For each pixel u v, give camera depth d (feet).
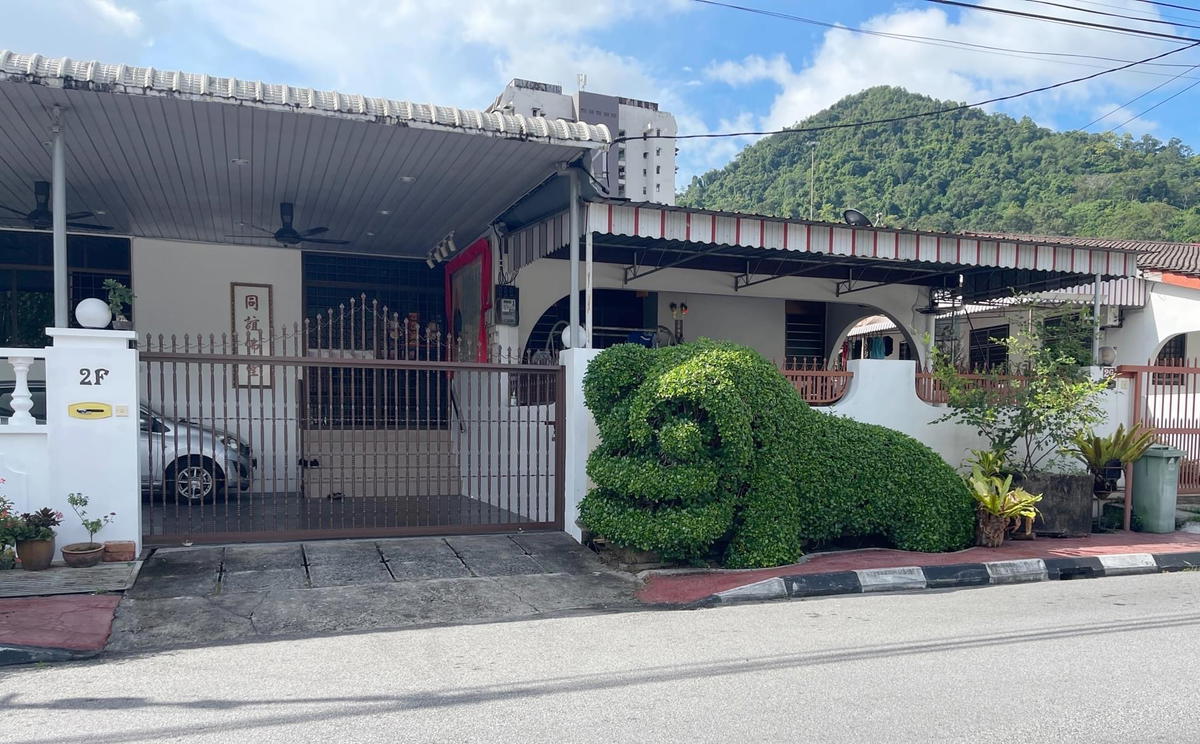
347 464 38.37
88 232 39.34
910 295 49.21
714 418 24.95
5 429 22.58
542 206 31.91
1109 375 35.37
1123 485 37.17
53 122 23.67
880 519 28.84
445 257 42.37
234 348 26.40
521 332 39.50
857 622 20.77
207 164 28.96
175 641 18.48
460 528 28.84
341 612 20.84
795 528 27.09
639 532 25.00
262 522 29.73
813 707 14.33
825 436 28.25
